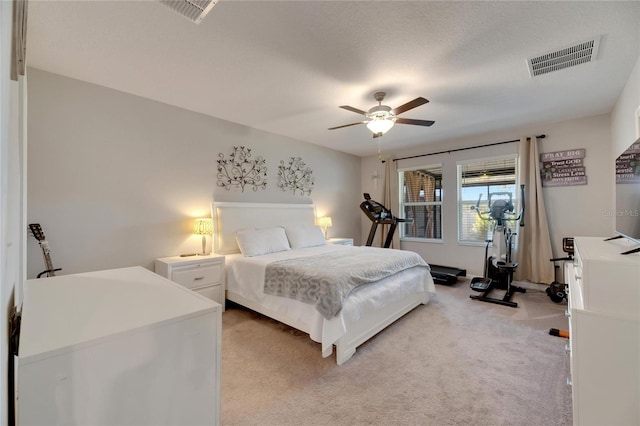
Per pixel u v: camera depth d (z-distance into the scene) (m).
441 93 2.96
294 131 4.36
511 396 1.78
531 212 4.05
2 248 0.52
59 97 2.61
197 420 0.94
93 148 2.81
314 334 2.22
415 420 1.60
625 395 1.18
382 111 2.79
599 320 1.23
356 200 6.11
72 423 0.72
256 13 1.77
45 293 1.15
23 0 0.94
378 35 1.99
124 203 3.01
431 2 1.68
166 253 3.31
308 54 2.23
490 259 4.23
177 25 1.90
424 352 2.35
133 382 0.82
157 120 3.23
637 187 1.52
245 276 3.09
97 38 2.04
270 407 1.71
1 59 0.49
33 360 0.67
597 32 1.96
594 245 1.91
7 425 0.62
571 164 3.83
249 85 2.79
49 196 2.57
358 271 2.56
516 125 4.06
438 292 4.05
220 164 3.81
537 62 2.35
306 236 4.30
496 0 1.67
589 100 3.16
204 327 0.96
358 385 1.92
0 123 0.49
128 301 1.05
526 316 3.12
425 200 5.39
